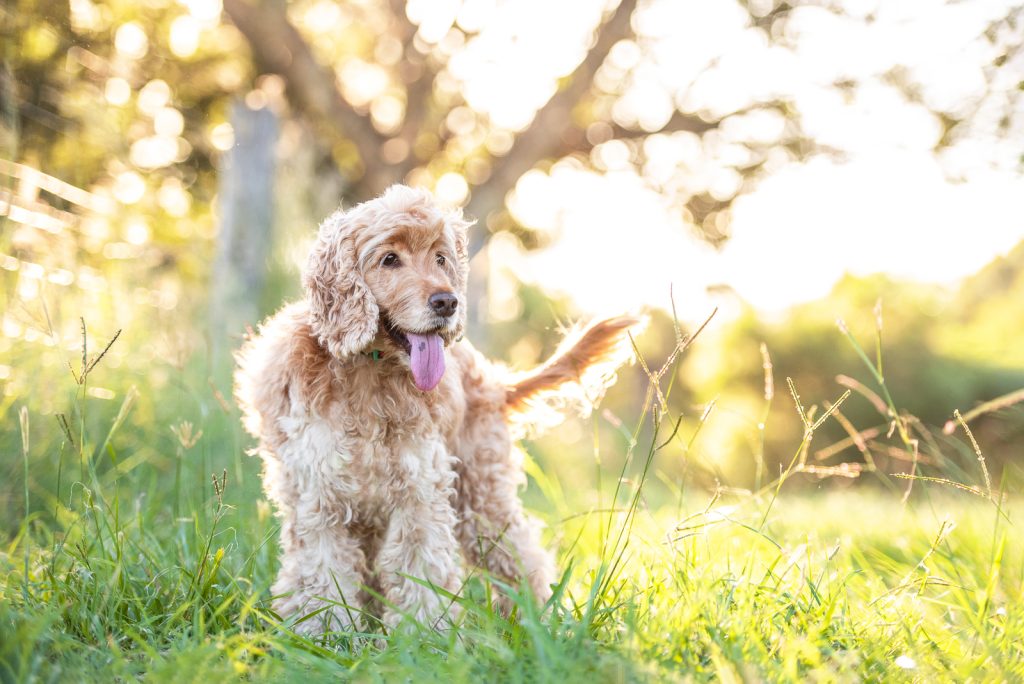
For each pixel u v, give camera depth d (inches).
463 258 167.6
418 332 147.3
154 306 269.7
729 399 814.5
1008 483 180.4
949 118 504.7
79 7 304.2
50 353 197.0
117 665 112.2
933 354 805.9
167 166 509.0
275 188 396.2
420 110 568.4
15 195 214.1
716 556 159.6
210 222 494.3
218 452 233.0
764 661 111.3
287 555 151.2
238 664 111.6
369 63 603.5
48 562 149.9
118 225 279.6
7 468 183.3
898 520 241.0
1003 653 120.4
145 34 460.8
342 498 147.7
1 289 193.9
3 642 111.2
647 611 126.6
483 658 118.3
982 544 175.5
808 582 135.5
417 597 146.9
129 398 164.9
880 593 145.7
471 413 170.7
